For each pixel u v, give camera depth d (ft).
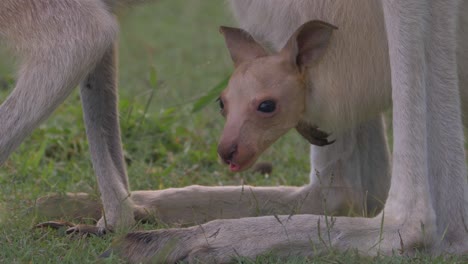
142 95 33.40
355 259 18.19
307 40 19.95
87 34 18.66
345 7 20.11
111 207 21.13
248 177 27.12
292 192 22.86
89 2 18.98
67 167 27.09
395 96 18.92
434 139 19.54
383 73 20.45
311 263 18.10
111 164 21.43
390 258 18.25
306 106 20.45
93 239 20.16
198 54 44.37
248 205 22.52
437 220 19.48
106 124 21.80
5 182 24.97
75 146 28.55
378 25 20.11
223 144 19.56
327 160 22.76
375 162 22.88
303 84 20.16
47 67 18.52
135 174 26.45
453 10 19.48
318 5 20.27
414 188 18.70
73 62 18.54
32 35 18.72
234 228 18.57
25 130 18.40
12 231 20.66
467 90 21.04
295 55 19.88
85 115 21.67
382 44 20.22
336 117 20.74
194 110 27.63
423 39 18.99
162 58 43.73
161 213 22.22
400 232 18.62
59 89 18.52
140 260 18.39
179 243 18.47
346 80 20.45
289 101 19.84
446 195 19.53
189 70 40.68
